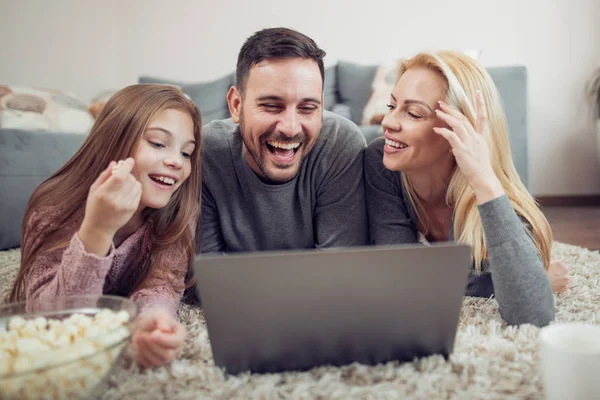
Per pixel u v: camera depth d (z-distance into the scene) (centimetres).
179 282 103
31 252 93
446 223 116
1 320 70
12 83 316
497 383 67
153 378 69
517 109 262
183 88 307
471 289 112
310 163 114
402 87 101
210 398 64
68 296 77
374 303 68
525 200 102
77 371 56
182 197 102
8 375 50
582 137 334
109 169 77
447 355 74
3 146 197
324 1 330
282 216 117
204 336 85
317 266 64
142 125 90
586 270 140
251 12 334
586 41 327
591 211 304
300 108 102
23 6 314
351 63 301
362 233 118
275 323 68
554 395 58
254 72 101
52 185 97
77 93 331
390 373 69
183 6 335
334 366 73
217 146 116
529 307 84
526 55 328
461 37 328
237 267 63
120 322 66
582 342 63
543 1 324
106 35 334
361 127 244
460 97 97
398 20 329
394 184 114
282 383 70
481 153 89
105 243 78
